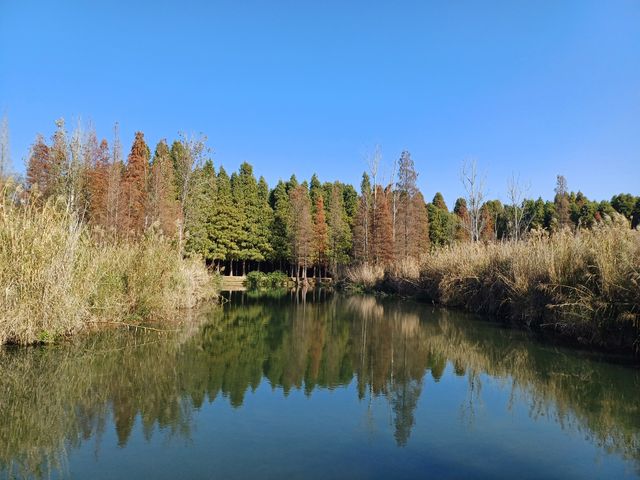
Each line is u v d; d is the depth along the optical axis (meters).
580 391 6.28
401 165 34.50
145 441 4.47
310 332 11.50
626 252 8.14
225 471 3.83
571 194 52.19
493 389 6.46
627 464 4.07
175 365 7.55
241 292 27.41
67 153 20.70
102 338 9.23
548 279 10.50
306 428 4.90
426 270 20.12
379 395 6.17
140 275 11.65
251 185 41.97
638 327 7.77
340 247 40.88
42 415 5.15
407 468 3.94
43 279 8.05
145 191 28.44
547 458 4.18
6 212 8.06
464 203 51.00
